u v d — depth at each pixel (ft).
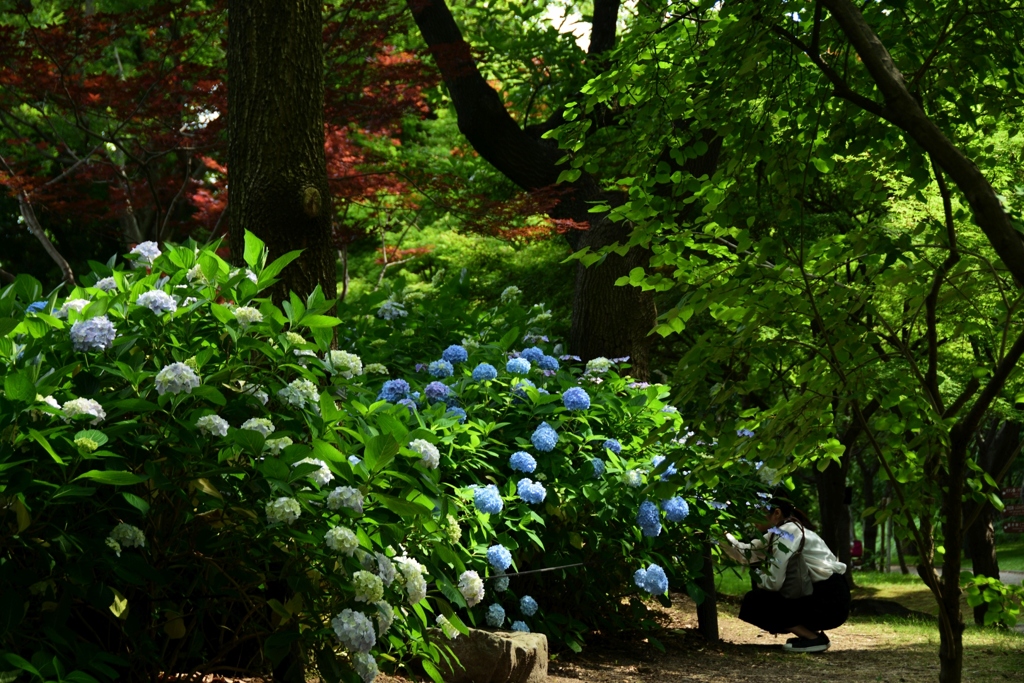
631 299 28.73
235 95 18.53
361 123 33.94
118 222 46.80
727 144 10.82
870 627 30.30
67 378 9.92
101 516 9.77
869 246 9.12
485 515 14.73
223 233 36.94
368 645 9.45
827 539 46.98
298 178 18.22
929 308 9.08
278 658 9.53
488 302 42.55
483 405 17.92
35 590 9.21
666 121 11.39
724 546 21.89
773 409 9.57
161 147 33.14
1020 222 9.06
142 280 11.50
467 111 30.45
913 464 9.93
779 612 23.18
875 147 10.09
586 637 20.66
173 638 10.55
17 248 58.85
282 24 18.38
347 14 30.73
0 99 31.04
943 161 6.70
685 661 20.11
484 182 39.83
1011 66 9.82
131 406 9.41
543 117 37.70
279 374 11.38
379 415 10.43
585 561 18.78
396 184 32.01
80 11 29.96
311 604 10.23
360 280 53.93
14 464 8.43
